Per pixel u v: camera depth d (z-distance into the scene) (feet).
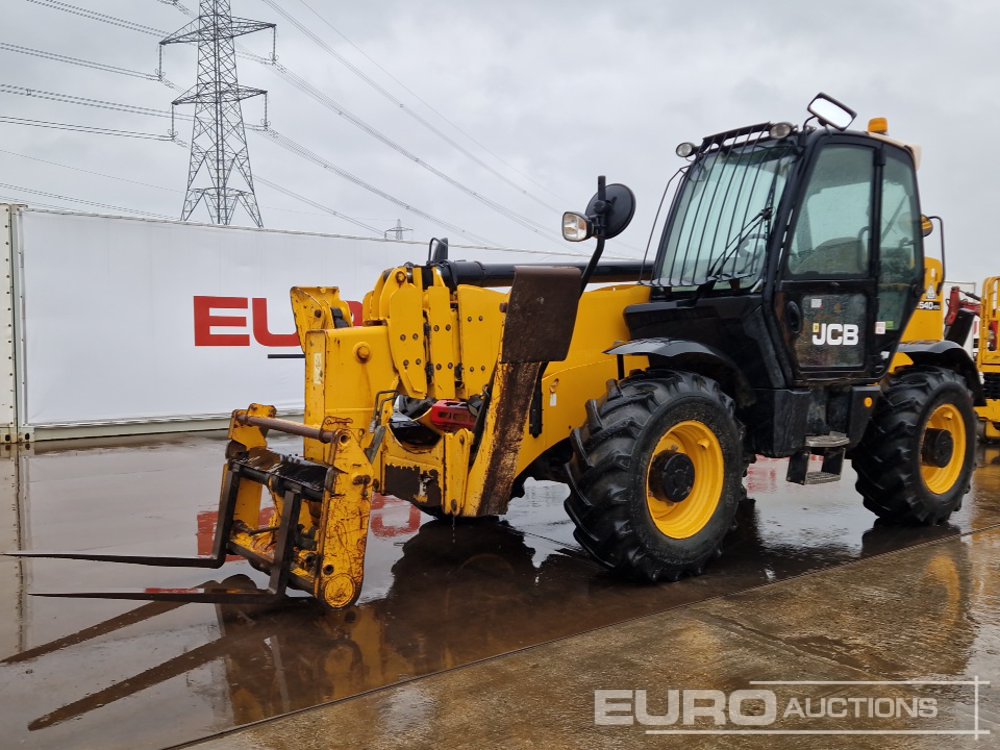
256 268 29.32
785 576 12.50
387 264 31.89
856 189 13.71
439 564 13.24
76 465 21.91
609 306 13.75
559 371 12.91
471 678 8.77
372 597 11.56
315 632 10.19
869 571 12.68
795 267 12.89
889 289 14.43
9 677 8.90
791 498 18.44
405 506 17.76
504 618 10.65
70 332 26.23
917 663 9.11
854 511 17.08
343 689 8.53
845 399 14.21
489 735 7.53
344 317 13.28
